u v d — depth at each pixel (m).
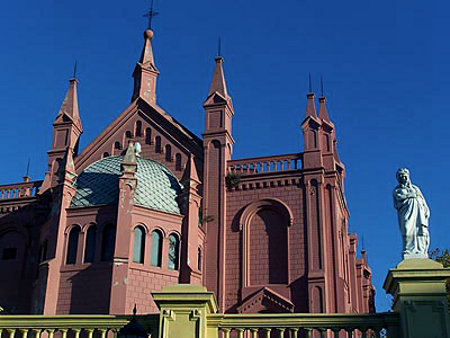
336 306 36.47
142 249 34.66
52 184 43.72
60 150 44.66
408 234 16.45
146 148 43.34
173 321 15.89
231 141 42.38
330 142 40.66
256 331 16.19
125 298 32.75
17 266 41.62
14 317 17.11
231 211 39.94
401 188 16.94
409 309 15.30
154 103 46.19
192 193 37.03
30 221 42.75
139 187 36.41
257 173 40.12
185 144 42.50
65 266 34.56
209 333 16.22
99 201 35.91
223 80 43.16
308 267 37.12
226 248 39.12
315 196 38.75
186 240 35.94
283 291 37.12
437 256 43.16
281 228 38.94
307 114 40.88
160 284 34.38
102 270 33.75
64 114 45.75
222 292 37.78
